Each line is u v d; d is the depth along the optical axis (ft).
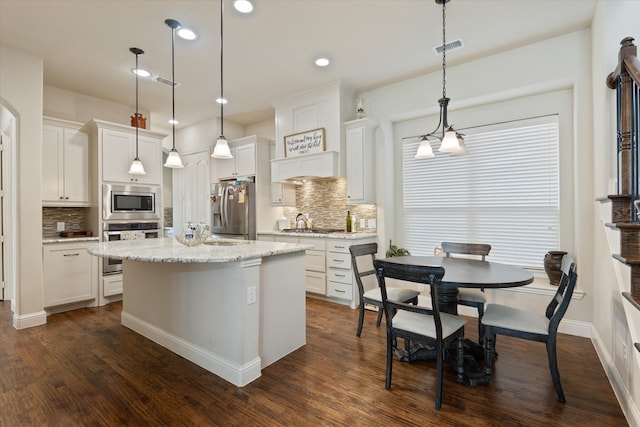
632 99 6.45
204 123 18.98
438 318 6.18
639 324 5.35
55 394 6.66
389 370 6.86
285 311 8.49
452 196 12.87
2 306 13.07
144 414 6.01
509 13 8.83
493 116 11.93
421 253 13.67
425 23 9.32
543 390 6.73
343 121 13.92
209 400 6.46
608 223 6.63
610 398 6.43
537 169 11.12
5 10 8.57
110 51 10.80
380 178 13.84
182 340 8.47
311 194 16.89
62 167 12.94
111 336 9.82
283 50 10.83
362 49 10.77
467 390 6.76
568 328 9.70
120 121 15.81
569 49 9.76
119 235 13.74
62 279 12.09
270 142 17.31
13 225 11.02
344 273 12.94
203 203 18.76
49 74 12.51
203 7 8.55
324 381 7.17
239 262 7.00
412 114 13.30
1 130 14.14
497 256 11.89
